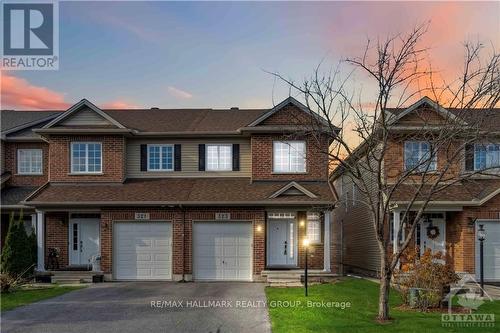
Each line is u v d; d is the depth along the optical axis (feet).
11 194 76.07
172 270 68.44
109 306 47.50
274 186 71.20
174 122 79.97
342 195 97.19
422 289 45.09
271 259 70.33
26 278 64.28
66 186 72.64
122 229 69.36
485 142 54.34
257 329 37.65
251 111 85.76
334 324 38.09
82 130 72.38
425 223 70.59
